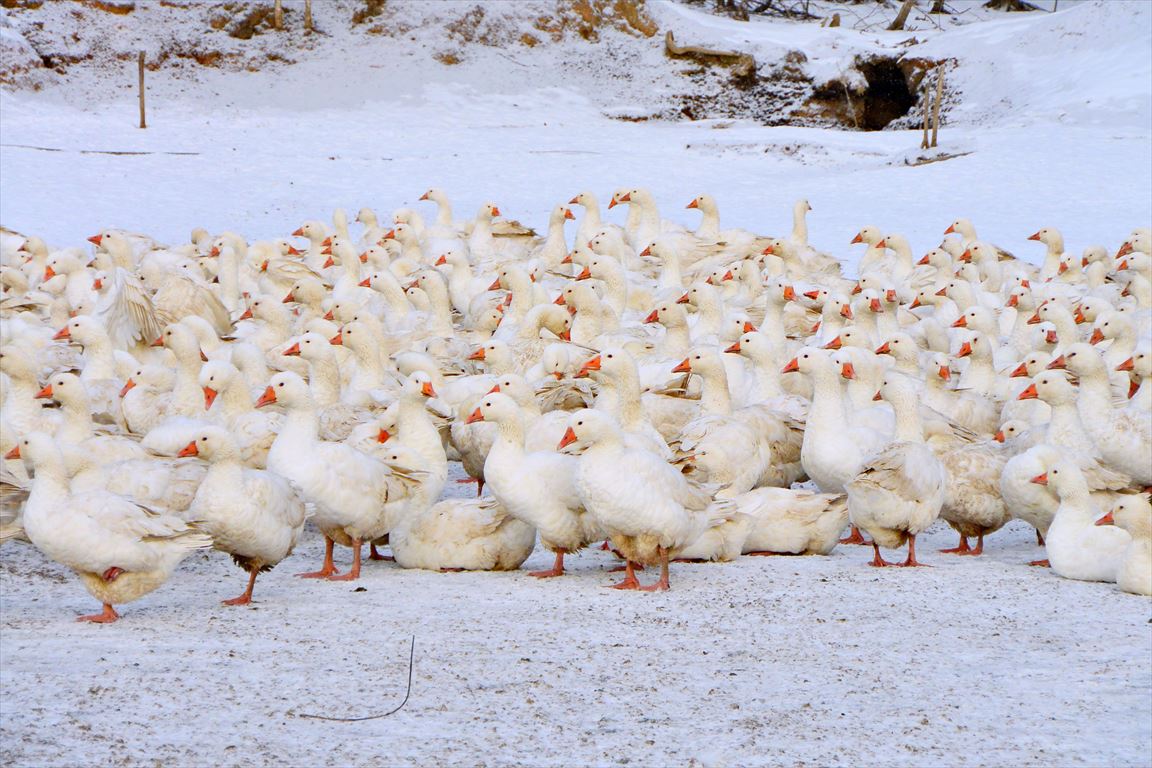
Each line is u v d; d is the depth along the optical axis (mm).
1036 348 19859
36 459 10016
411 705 8281
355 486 11742
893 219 36812
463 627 10086
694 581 11781
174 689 8484
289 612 10578
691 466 12609
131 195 39969
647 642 9727
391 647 9500
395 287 21953
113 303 17641
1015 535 14734
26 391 14039
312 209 39688
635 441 12859
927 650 9570
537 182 44750
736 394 17094
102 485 11531
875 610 10695
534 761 7473
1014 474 12555
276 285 25062
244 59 59000
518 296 21188
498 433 11883
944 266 26172
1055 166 43906
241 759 7414
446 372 17281
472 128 55375
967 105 57562
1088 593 11352
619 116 58625
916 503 12172
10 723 7812
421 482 12273
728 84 60844
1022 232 34438
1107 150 46000
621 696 8523
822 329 19891
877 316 20859
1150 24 57344
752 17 69562
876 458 12109
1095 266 25828
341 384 18109
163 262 24562
